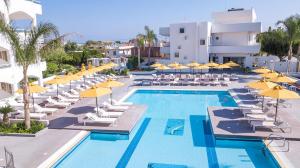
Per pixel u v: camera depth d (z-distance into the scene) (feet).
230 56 141.59
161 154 41.42
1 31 44.04
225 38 144.15
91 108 63.36
